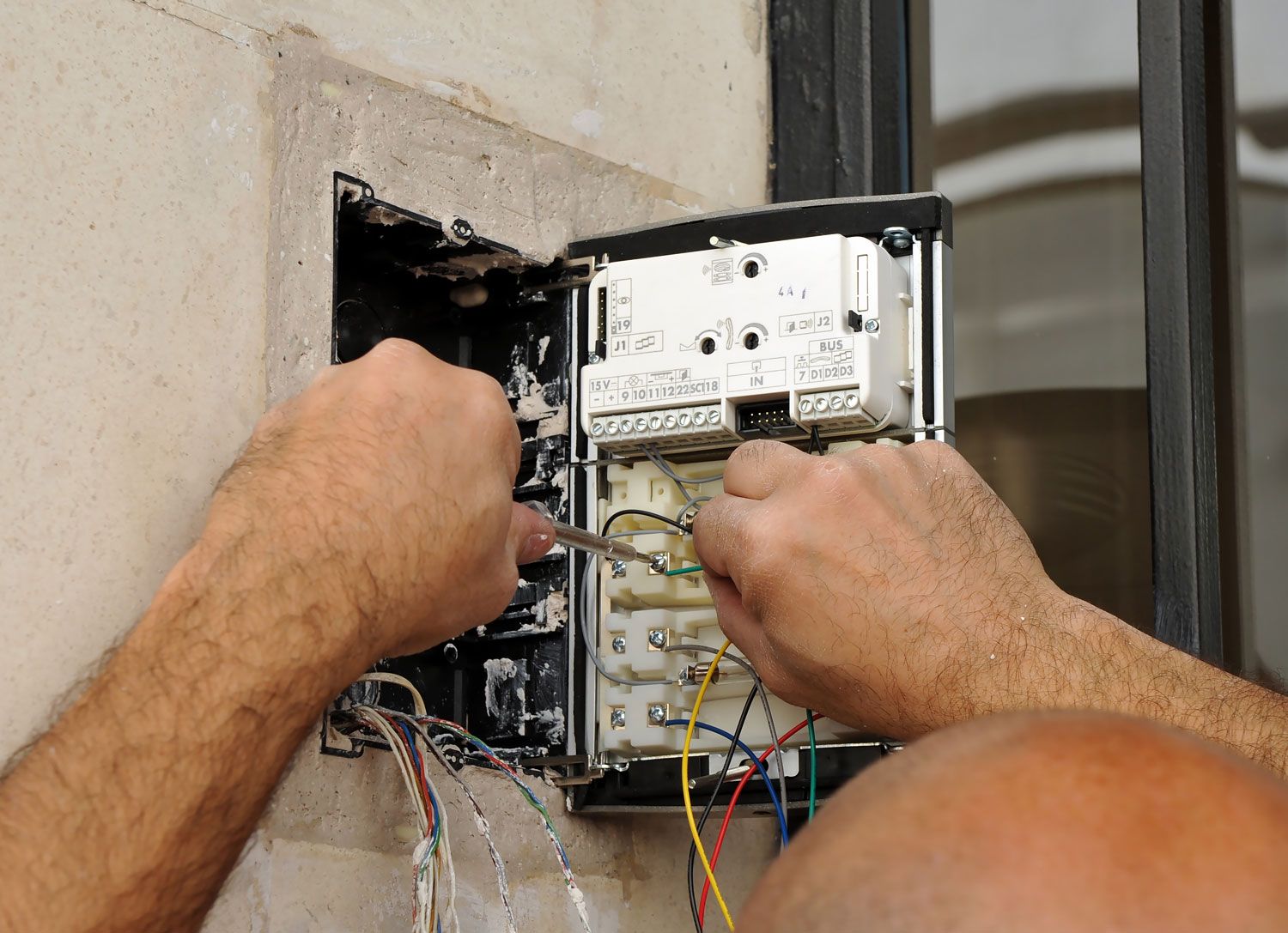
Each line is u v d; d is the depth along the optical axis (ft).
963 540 3.09
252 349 3.18
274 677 2.43
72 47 2.90
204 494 3.03
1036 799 0.94
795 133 5.15
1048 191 5.41
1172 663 2.93
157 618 2.42
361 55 3.55
